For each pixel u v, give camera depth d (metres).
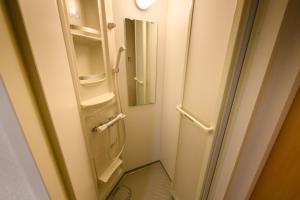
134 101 1.33
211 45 0.71
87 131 0.82
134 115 1.39
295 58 0.48
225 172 0.78
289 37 0.47
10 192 0.37
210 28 0.70
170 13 1.14
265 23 0.50
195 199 0.99
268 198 0.68
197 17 0.78
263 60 0.52
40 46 0.43
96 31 0.80
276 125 0.57
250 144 0.67
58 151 0.53
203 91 0.80
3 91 0.31
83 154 0.78
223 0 0.61
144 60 1.24
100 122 0.93
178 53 1.11
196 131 0.90
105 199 1.20
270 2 0.47
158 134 1.64
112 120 0.99
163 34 1.23
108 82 0.98
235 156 0.70
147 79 1.31
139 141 1.54
